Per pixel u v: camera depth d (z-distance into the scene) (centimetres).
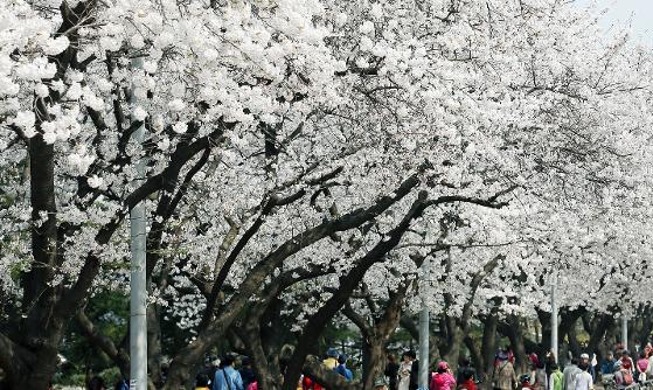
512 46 1689
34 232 1238
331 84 1302
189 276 1912
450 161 1577
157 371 1912
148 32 1081
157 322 1941
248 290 1524
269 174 1681
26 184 1734
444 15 1507
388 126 1509
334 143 1756
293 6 1106
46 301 1208
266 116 1193
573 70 1977
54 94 1133
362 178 1723
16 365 1175
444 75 1402
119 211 1272
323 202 1912
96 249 1231
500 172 1753
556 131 1947
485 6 1562
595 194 2111
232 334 2059
